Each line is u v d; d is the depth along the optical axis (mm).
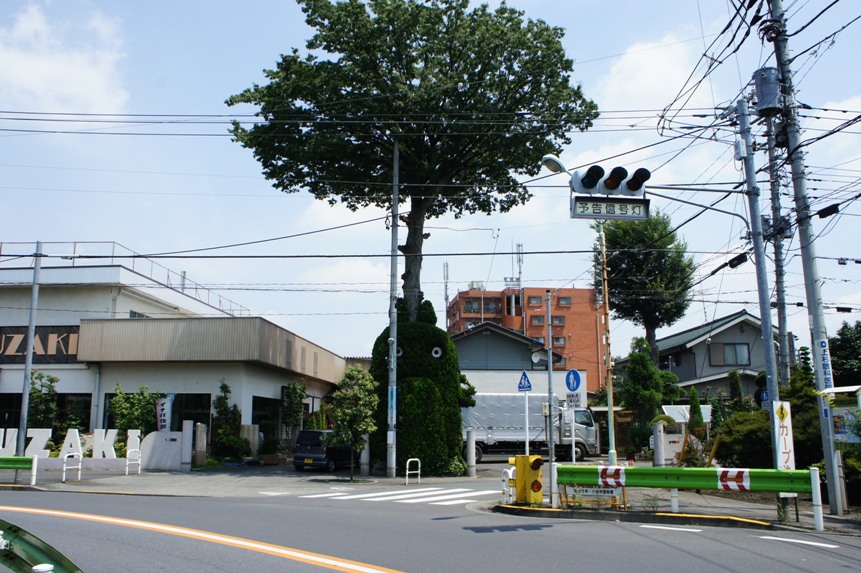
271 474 24000
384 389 24453
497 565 7906
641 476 12602
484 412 30359
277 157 26781
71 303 31125
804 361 20766
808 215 14016
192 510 13031
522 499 13734
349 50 25516
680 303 41594
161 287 33500
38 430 25031
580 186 12336
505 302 72125
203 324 28984
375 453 24328
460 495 17328
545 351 38250
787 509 11656
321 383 41688
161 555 8398
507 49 25016
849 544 9672
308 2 25484
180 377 29578
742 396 33281
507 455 31719
